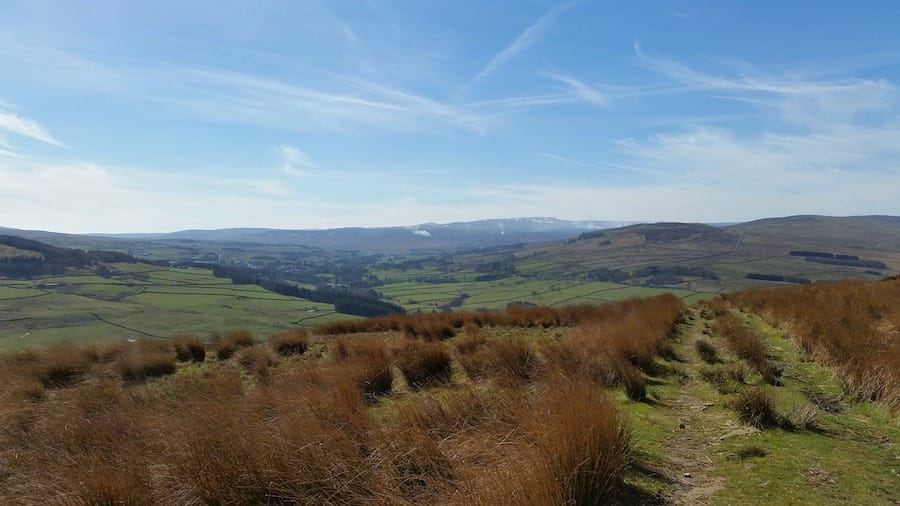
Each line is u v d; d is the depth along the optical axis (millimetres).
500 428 4387
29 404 7586
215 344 13289
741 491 3756
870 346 7332
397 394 7324
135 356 11086
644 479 3971
